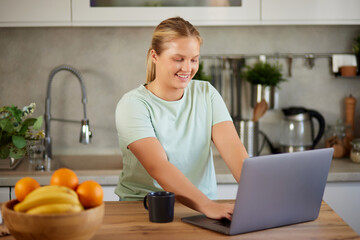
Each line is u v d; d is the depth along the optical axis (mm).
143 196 1651
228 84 2949
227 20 2562
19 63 2889
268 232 1197
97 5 2531
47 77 2904
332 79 2980
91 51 2908
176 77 1529
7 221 971
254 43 2936
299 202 1262
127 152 1640
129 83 2932
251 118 2973
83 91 2707
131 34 2914
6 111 1527
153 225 1234
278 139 3000
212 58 2928
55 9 2520
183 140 1640
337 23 2604
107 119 2943
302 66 2963
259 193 1169
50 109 2896
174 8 2537
